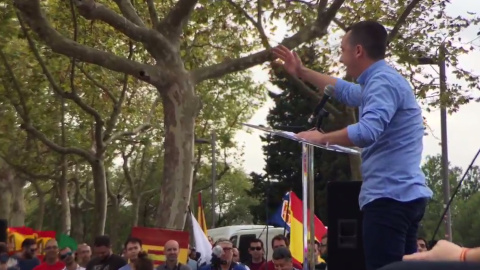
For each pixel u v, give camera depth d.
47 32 16.89
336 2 18.03
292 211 13.27
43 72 26.42
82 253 15.37
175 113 18.38
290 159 40.47
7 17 23.89
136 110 33.50
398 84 4.82
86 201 46.81
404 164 4.84
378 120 4.65
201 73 18.50
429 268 2.01
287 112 41.22
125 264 13.55
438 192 22.80
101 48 26.39
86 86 30.00
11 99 27.58
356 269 6.80
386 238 4.81
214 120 41.56
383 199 4.83
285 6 20.77
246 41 23.19
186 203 18.84
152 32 17.91
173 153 18.52
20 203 41.88
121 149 43.19
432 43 22.67
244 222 67.44
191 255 15.85
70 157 37.88
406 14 20.11
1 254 14.02
